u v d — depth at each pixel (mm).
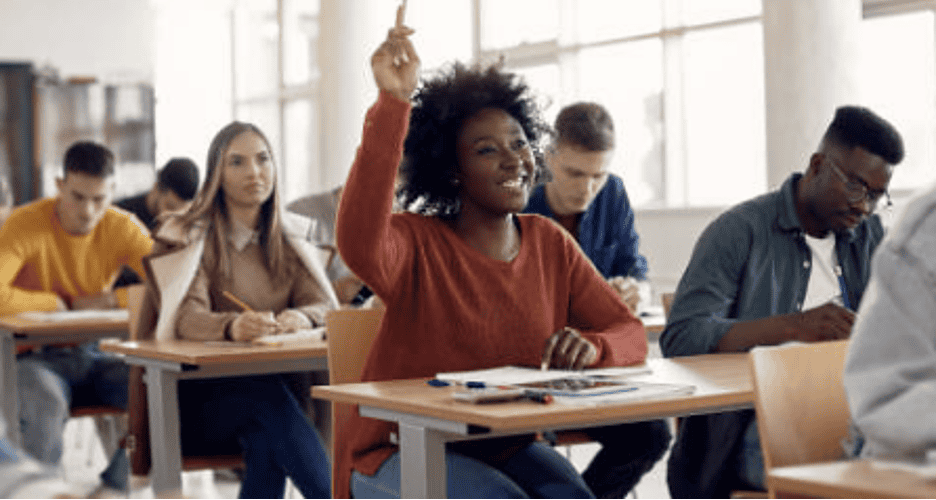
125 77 9422
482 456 1831
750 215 2213
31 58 9094
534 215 2053
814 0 5191
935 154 5254
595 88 7082
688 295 2188
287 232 2928
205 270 2830
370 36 8156
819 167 2152
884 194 2152
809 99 5223
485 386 1578
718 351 2102
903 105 5371
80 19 9250
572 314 2068
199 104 10180
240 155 2816
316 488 2486
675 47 6590
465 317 1852
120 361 3438
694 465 2090
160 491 2482
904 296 1038
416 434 1497
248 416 2551
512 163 1892
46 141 8781
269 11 10227
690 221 6320
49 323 3266
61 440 3275
